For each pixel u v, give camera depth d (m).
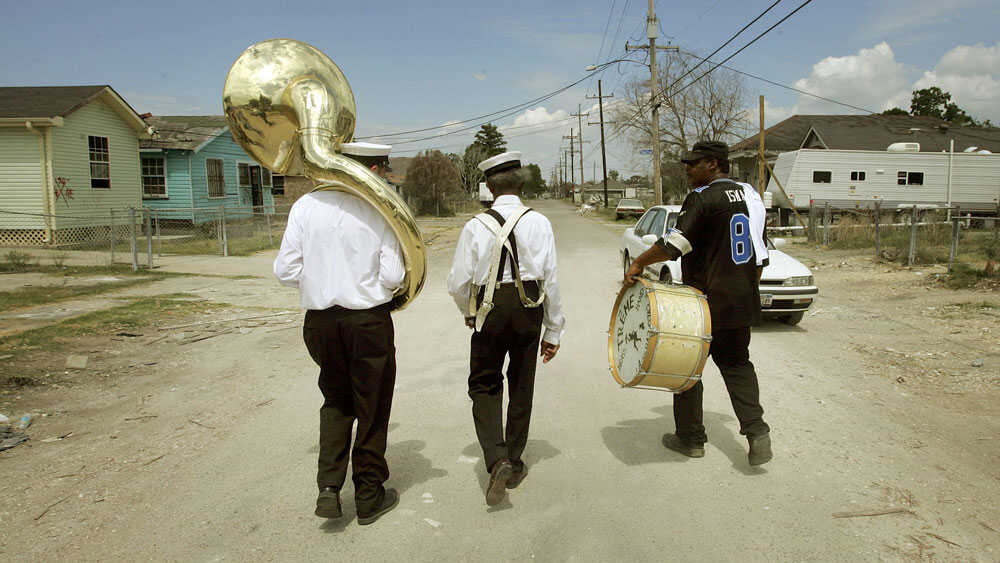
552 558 2.66
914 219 12.09
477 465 3.61
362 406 2.84
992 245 12.39
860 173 25.19
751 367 3.48
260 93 2.79
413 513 3.05
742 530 2.85
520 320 3.07
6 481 3.39
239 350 6.35
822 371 5.51
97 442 3.96
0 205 16.03
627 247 10.79
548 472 3.49
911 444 3.81
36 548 2.73
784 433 4.04
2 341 6.33
